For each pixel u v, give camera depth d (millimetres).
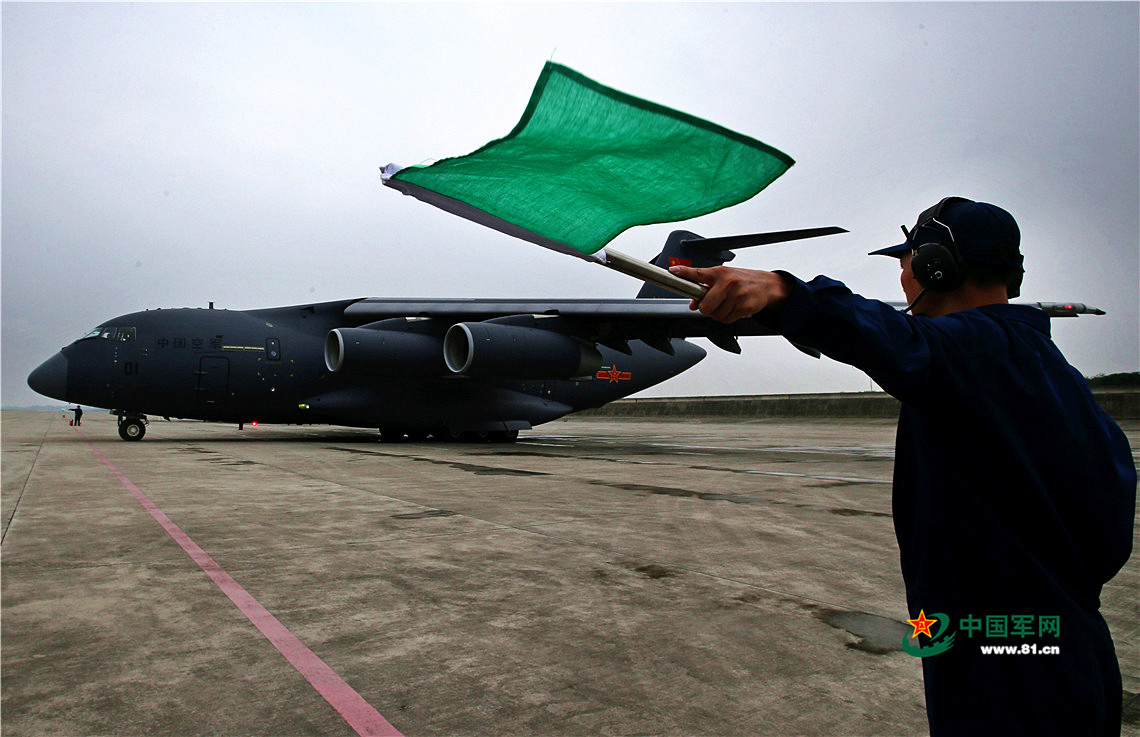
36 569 4383
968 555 1235
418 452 14531
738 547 5297
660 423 49281
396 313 16422
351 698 2596
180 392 15625
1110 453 1250
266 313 17000
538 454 14484
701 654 3096
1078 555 1246
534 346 15180
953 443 1235
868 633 3396
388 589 4008
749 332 14367
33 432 24984
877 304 1161
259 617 3494
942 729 1265
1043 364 1257
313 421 17281
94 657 2957
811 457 14453
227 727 2357
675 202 1108
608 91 886
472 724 2406
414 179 1072
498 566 4574
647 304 14797
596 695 2660
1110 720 1230
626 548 5184
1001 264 1388
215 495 7586
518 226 1188
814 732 2402
